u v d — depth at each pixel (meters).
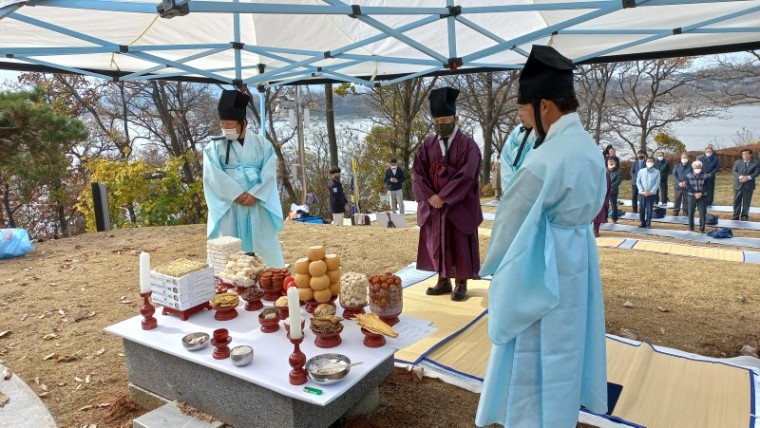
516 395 2.21
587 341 2.33
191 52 6.96
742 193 13.28
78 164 21.78
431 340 3.98
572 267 2.14
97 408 3.20
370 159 24.34
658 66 22.56
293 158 25.39
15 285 5.90
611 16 5.40
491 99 23.23
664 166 14.80
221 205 4.57
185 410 2.80
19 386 3.41
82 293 5.59
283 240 8.34
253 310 3.29
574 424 2.18
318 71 7.24
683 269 6.13
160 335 2.94
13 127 11.15
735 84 22.72
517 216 2.17
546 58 2.12
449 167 4.66
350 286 3.05
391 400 3.18
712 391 3.17
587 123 24.16
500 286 2.17
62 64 6.69
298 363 2.37
